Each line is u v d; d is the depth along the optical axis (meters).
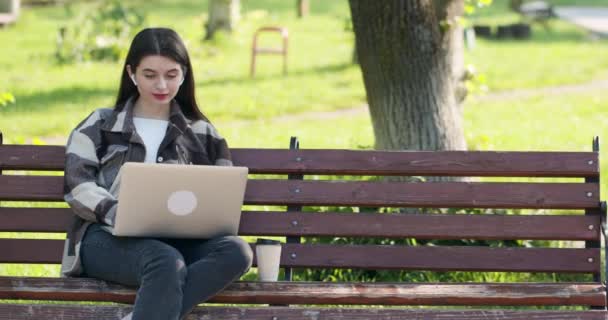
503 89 24.38
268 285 6.61
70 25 33.00
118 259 6.55
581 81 25.50
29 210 7.26
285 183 7.33
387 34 11.04
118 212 6.45
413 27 11.02
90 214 6.67
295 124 19.77
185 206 6.55
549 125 19.78
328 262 7.21
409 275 9.35
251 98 22.14
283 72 25.55
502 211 10.06
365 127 19.05
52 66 25.98
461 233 7.21
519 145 17.42
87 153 6.88
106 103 21.33
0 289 6.53
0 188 7.27
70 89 22.81
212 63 26.95
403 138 11.24
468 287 6.63
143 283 6.33
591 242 7.26
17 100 21.44
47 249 7.26
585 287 6.63
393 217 7.26
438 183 7.29
